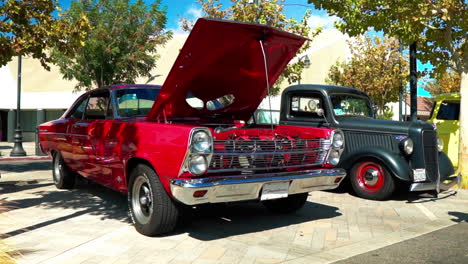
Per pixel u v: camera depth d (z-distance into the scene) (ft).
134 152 15.70
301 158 16.48
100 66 53.21
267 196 15.08
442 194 26.32
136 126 15.97
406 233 17.02
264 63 17.25
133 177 16.03
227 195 14.17
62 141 22.85
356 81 75.10
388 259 13.70
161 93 16.16
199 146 13.51
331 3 32.19
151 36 57.11
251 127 19.47
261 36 15.64
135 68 55.42
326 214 20.30
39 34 23.15
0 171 36.19
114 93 19.39
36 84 99.86
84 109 21.65
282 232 16.87
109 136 17.66
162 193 14.89
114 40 52.37
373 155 23.90
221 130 15.65
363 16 31.22
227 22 14.25
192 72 15.83
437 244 15.48
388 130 24.32
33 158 56.03
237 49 15.78
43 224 17.21
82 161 21.02
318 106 27.07
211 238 15.80
